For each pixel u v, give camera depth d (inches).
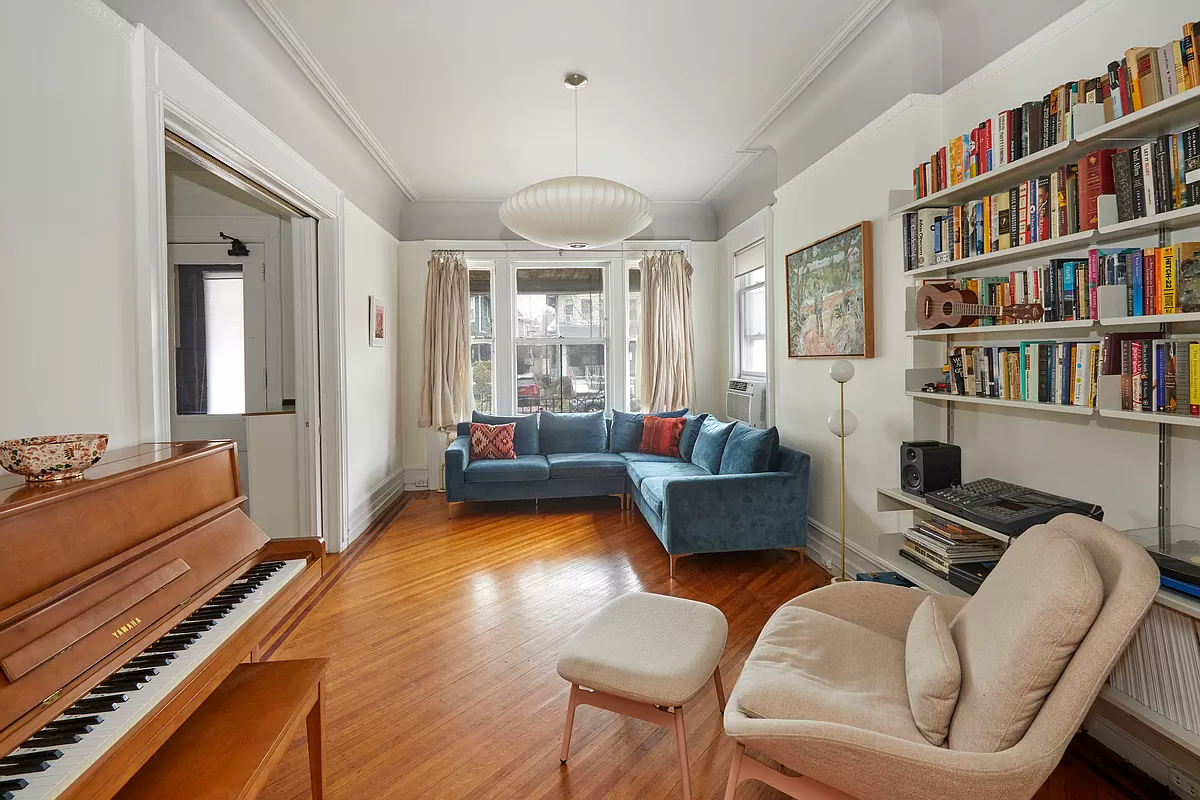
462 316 222.5
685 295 225.9
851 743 48.3
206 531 58.9
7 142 58.9
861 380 125.0
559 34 110.0
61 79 65.2
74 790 34.6
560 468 195.0
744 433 156.3
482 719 81.5
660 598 83.2
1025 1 88.4
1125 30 72.9
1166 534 63.3
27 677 35.3
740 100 138.5
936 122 107.0
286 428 152.1
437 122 148.9
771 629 70.7
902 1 101.5
